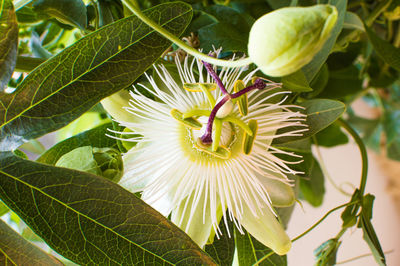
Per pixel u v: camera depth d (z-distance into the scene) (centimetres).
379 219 52
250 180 24
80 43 20
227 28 27
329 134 38
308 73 26
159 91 24
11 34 19
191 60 27
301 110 25
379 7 34
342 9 26
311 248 51
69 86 20
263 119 24
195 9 29
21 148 34
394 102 48
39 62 25
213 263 20
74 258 20
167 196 24
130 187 24
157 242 20
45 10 27
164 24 21
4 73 20
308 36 17
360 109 53
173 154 24
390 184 53
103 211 20
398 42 36
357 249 51
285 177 24
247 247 27
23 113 20
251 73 23
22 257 20
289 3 32
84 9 28
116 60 20
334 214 52
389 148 48
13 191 20
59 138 34
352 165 53
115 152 24
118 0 29
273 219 24
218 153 23
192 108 25
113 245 20
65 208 20
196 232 24
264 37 17
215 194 24
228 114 23
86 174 20
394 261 50
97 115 33
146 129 24
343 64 37
